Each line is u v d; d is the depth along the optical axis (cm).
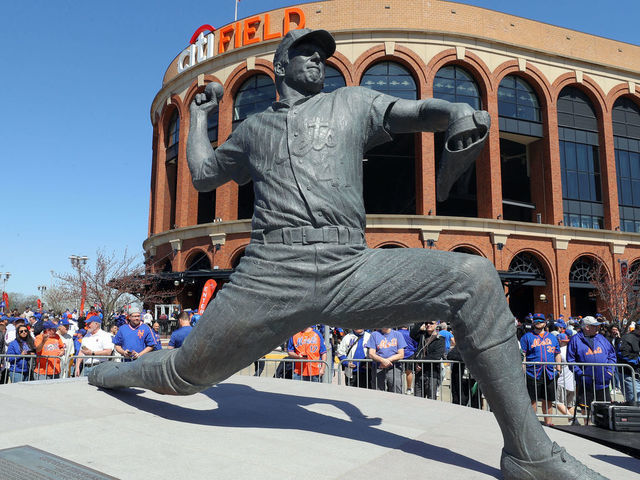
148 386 344
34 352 843
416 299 250
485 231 2605
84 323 1609
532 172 3098
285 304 267
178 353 306
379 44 2692
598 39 3111
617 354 871
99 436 287
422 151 2631
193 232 2850
